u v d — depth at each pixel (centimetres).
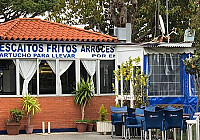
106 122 1895
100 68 2047
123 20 3150
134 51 2009
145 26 3669
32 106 1917
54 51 1983
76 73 2009
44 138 1781
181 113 1550
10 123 1884
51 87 1980
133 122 1678
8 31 2017
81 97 1983
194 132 1817
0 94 1920
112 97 2066
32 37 1952
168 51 1969
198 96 1898
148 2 3494
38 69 1962
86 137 1798
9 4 3438
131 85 1959
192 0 3312
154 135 1753
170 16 3416
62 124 1981
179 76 2017
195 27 2367
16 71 1936
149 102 1980
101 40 2030
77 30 2153
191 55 1994
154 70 1994
